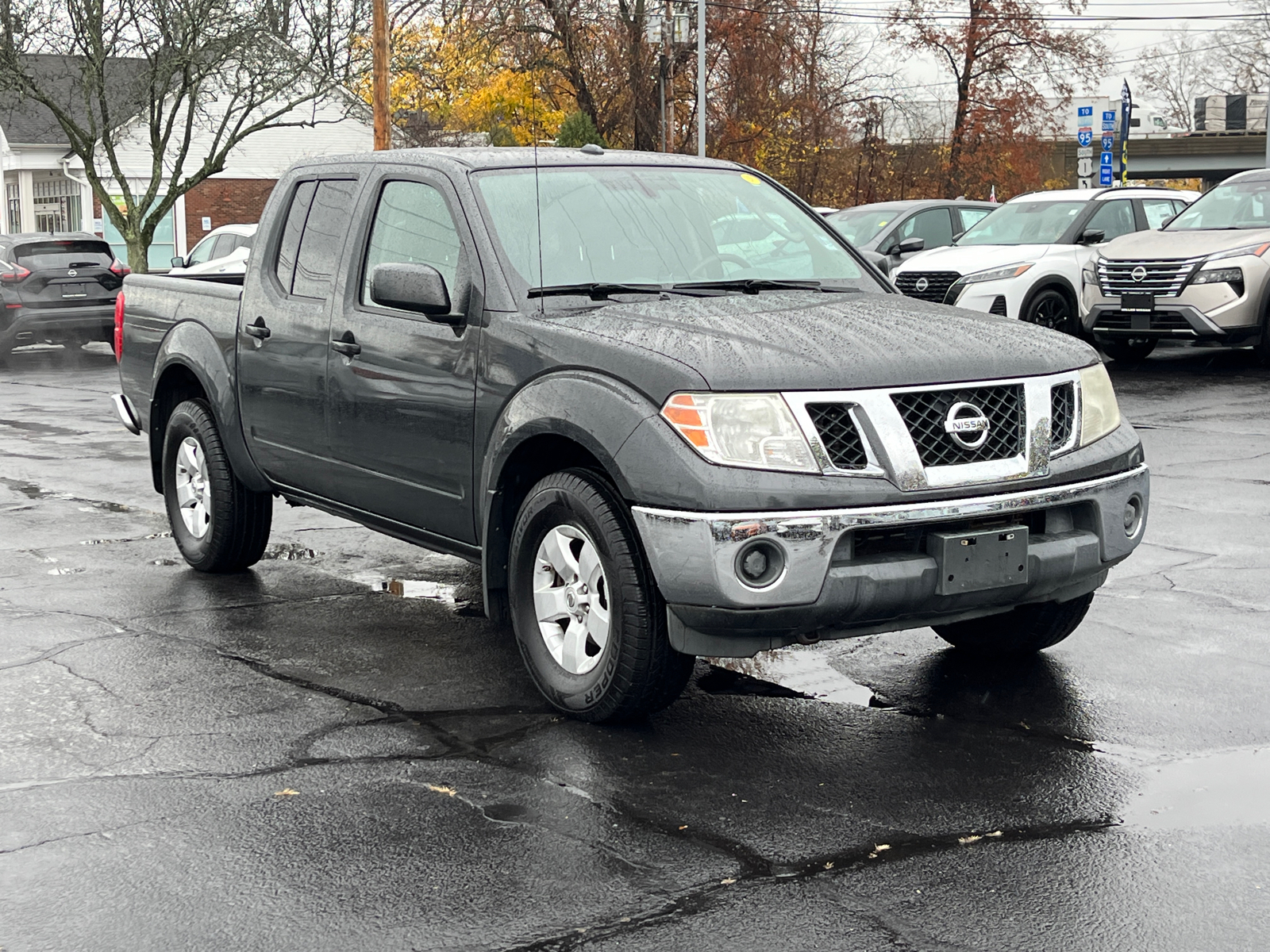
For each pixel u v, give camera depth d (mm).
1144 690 5137
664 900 3520
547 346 4820
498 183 5504
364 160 6098
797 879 3625
